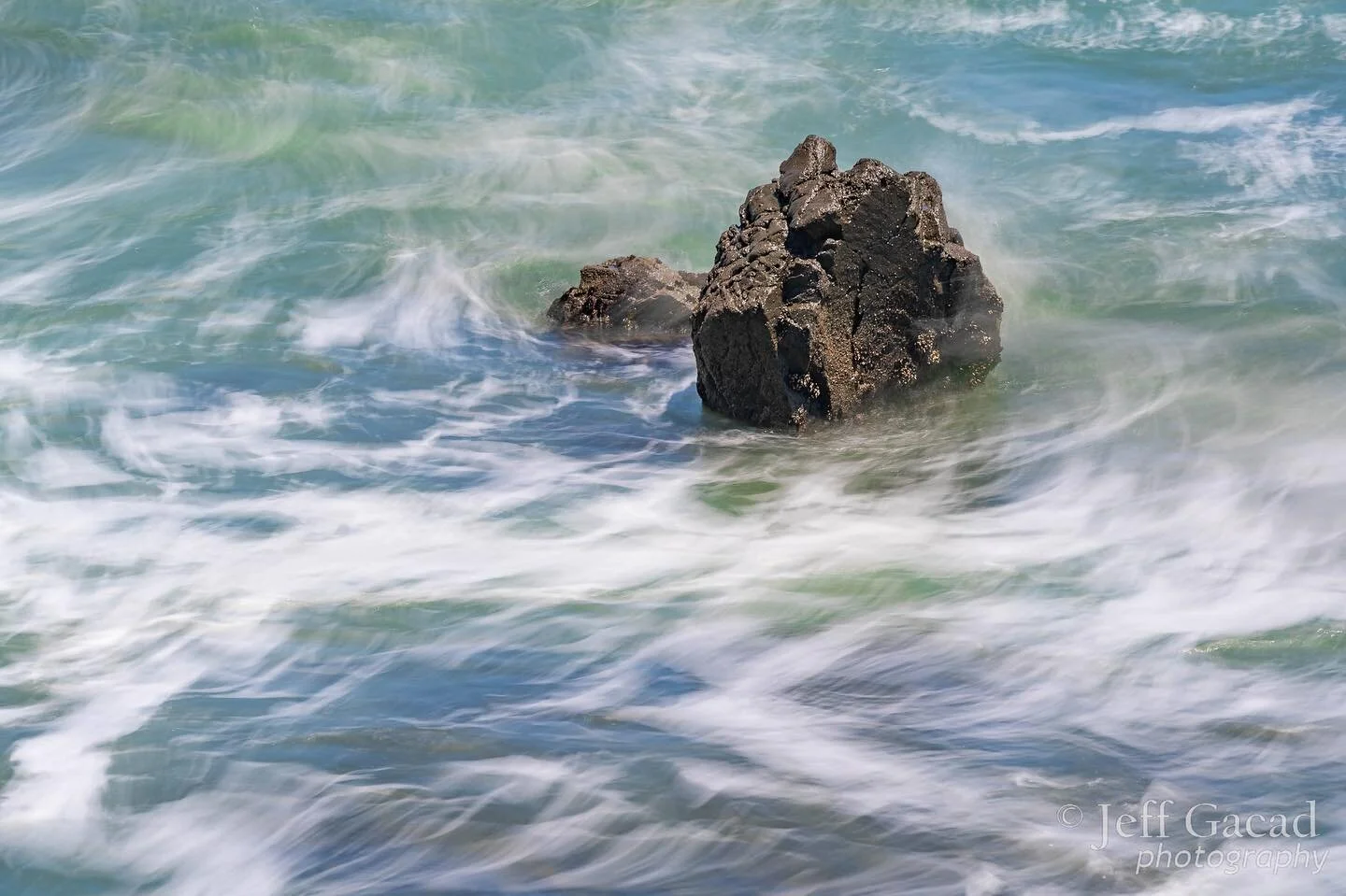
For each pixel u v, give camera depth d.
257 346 44.66
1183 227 52.78
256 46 77.88
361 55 76.81
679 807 22.55
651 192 58.91
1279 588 28.41
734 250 38.25
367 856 22.02
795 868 21.19
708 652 26.98
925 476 34.53
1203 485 33.34
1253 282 47.03
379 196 58.97
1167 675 25.55
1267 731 23.88
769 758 23.70
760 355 36.62
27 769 24.38
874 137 65.56
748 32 81.75
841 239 36.88
